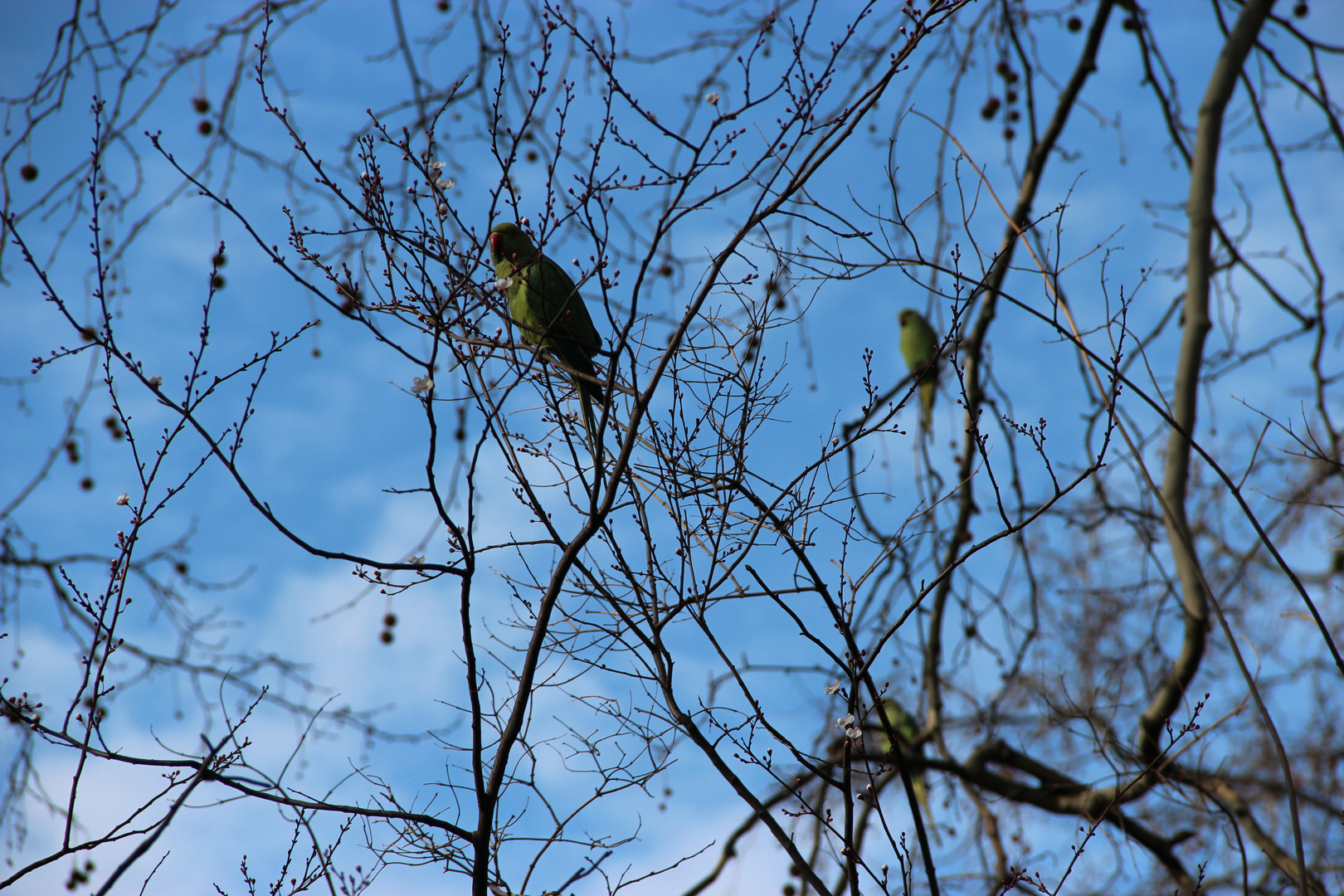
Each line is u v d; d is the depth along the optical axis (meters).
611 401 4.96
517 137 4.81
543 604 5.38
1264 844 8.03
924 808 9.25
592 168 4.81
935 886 4.69
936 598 9.59
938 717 9.45
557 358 6.04
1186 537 4.60
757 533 5.31
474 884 5.11
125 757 4.81
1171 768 7.73
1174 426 4.72
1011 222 5.21
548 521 5.59
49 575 8.52
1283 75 9.06
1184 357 8.04
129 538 4.99
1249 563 8.80
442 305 4.91
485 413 5.06
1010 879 5.62
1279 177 9.08
